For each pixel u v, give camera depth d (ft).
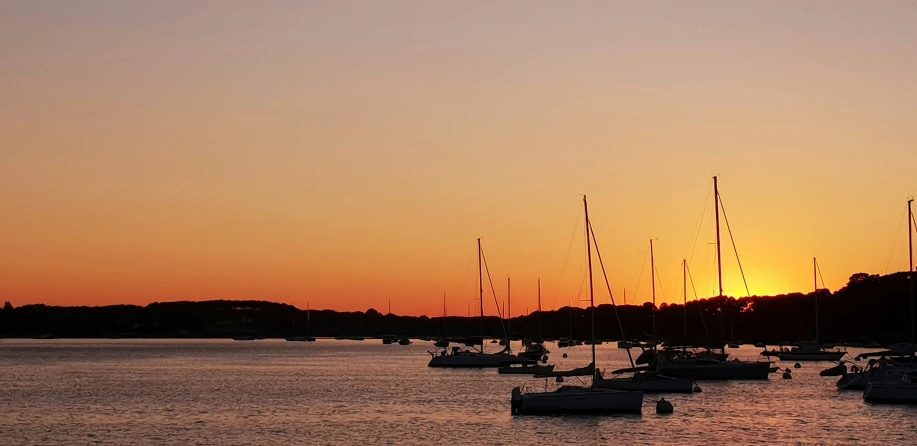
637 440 205.05
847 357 536.83
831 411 250.78
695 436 209.77
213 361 630.74
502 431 218.18
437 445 199.62
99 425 234.99
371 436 212.84
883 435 210.18
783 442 201.77
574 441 204.03
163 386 371.15
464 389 340.59
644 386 294.25
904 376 272.51
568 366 501.56
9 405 288.10
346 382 387.55
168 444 203.31
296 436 213.87
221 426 231.71
